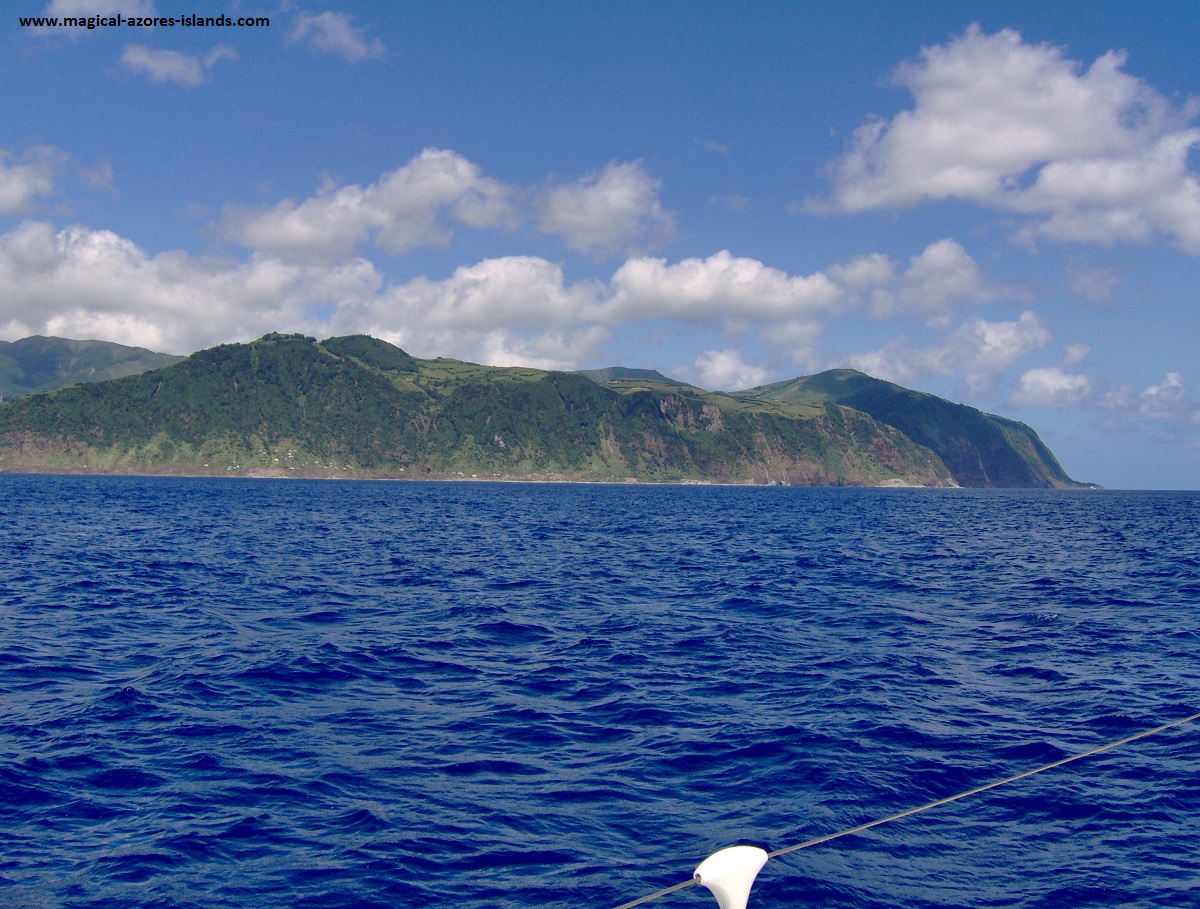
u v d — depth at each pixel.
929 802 13.55
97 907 10.06
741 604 33.31
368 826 12.33
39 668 20.89
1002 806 13.45
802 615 30.80
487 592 35.56
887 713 18.16
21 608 29.14
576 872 11.12
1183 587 39.94
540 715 17.81
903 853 11.82
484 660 22.77
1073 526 98.06
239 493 164.88
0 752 14.83
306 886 10.66
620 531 78.06
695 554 55.25
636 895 10.54
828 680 21.02
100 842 11.69
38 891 10.37
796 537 73.25
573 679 20.88
